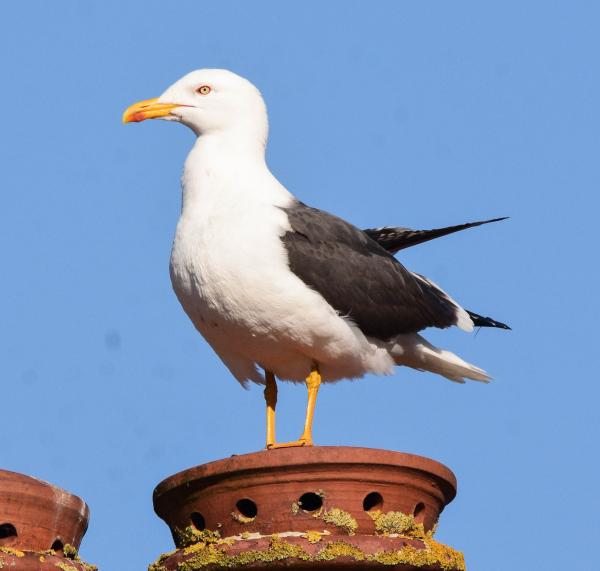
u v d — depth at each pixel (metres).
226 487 10.11
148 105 14.20
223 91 14.02
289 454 9.95
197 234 12.98
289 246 13.02
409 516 10.13
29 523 9.91
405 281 13.98
